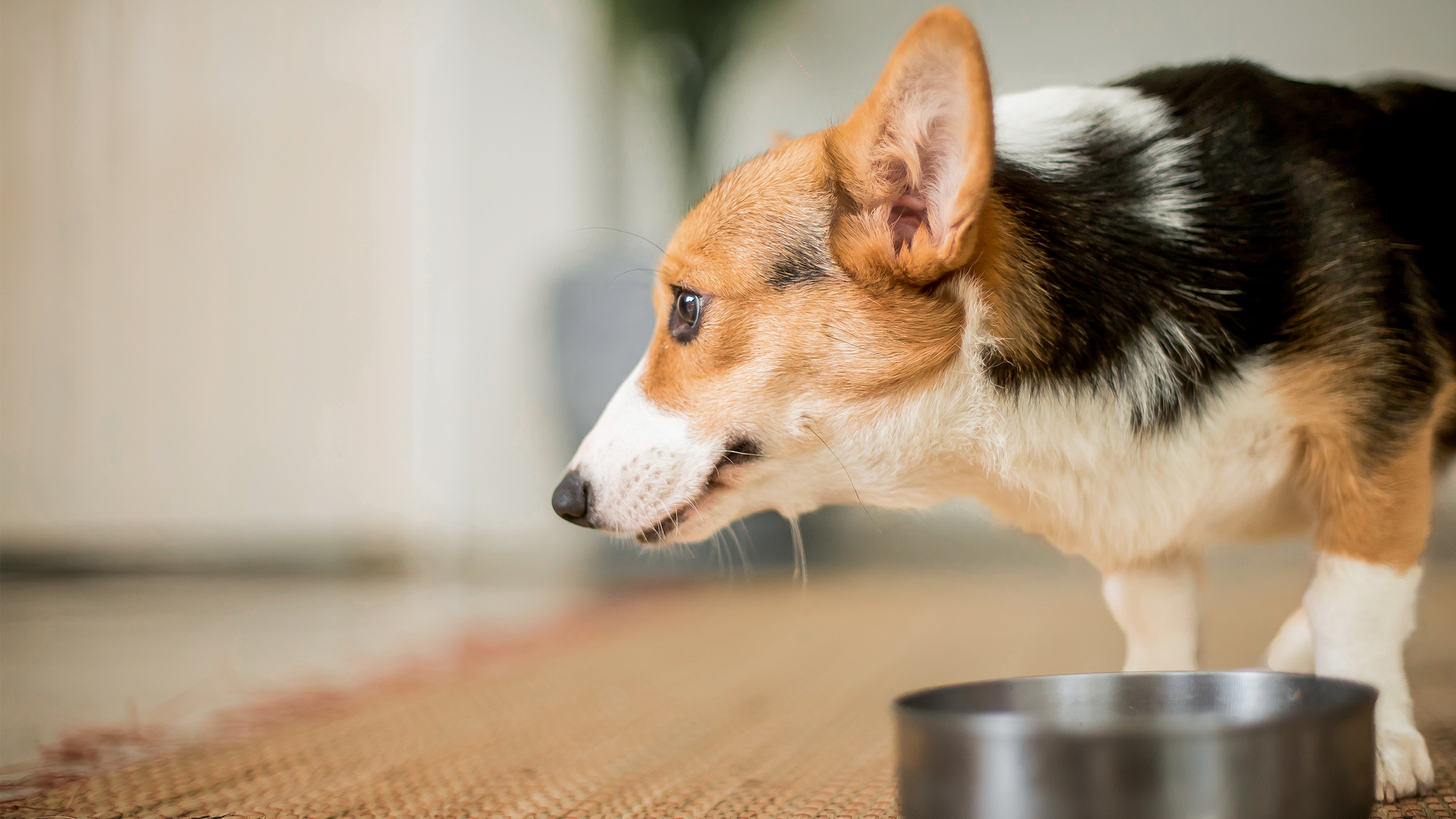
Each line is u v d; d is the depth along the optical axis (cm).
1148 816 107
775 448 196
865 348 186
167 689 289
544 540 666
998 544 716
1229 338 174
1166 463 181
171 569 657
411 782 193
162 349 664
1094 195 185
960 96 168
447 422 663
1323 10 673
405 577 632
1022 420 185
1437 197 192
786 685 294
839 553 689
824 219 187
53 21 657
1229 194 180
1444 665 285
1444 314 186
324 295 664
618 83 684
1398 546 171
